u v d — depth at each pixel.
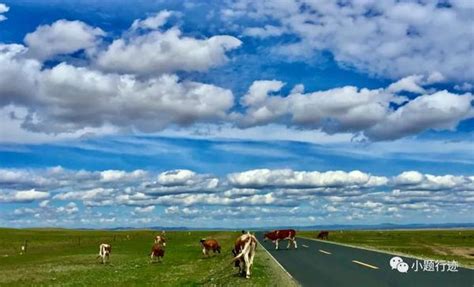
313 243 61.72
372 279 21.70
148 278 29.23
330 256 36.03
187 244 76.62
